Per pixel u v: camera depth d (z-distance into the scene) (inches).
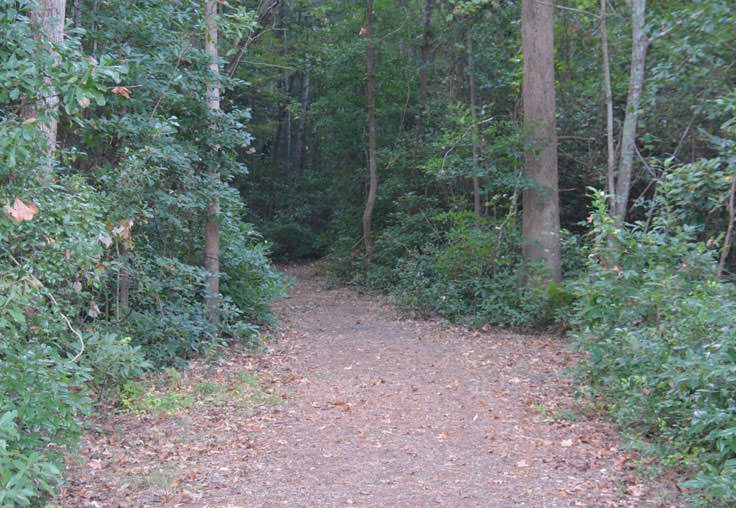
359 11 807.1
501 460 203.6
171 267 316.2
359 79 773.3
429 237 653.3
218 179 380.8
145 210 286.4
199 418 248.5
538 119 447.8
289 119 1202.6
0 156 142.6
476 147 477.7
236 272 434.9
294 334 450.0
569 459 200.8
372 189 738.2
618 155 458.6
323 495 177.3
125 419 244.7
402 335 441.7
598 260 270.1
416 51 813.2
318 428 240.1
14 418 130.2
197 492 178.7
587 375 253.1
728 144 263.6
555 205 458.6
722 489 148.2
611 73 508.7
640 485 177.3
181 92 350.0
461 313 473.4
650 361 211.8
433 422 247.3
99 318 304.5
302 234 1072.2
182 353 344.8
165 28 342.3
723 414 165.0
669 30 344.2
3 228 147.5
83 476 188.7
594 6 524.4
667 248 230.2
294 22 853.8
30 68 148.4
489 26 610.5
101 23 314.3
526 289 448.5
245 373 317.1
